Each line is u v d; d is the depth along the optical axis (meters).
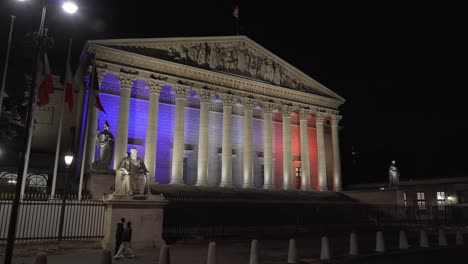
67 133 46.25
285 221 33.88
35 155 43.97
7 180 41.00
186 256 17.61
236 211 31.42
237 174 51.31
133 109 44.44
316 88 57.22
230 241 24.67
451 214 42.12
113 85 43.44
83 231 22.27
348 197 51.75
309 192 48.94
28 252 18.05
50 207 22.50
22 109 37.38
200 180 43.66
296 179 55.56
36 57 14.01
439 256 18.50
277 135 55.88
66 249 19.14
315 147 59.22
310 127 59.56
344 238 27.98
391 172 51.44
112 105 42.78
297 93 54.44
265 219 32.88
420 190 54.66
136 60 41.59
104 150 34.25
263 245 22.98
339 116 59.16
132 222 19.69
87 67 39.22
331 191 52.66
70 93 28.62
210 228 27.94
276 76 52.78
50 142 45.59
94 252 18.27
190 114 49.41
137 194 20.47
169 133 46.75
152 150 40.84
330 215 37.22
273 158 54.00
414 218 41.59
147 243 19.89
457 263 16.23
